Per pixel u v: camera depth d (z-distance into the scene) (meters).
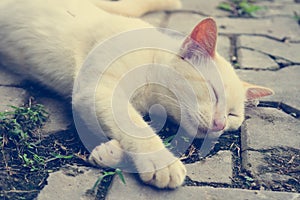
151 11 1.21
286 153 0.84
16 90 0.91
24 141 0.80
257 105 0.94
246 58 1.07
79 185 0.75
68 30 0.91
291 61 1.08
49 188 0.75
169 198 0.75
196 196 0.75
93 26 0.90
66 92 0.92
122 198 0.74
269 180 0.79
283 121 0.91
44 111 0.87
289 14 1.29
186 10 1.26
